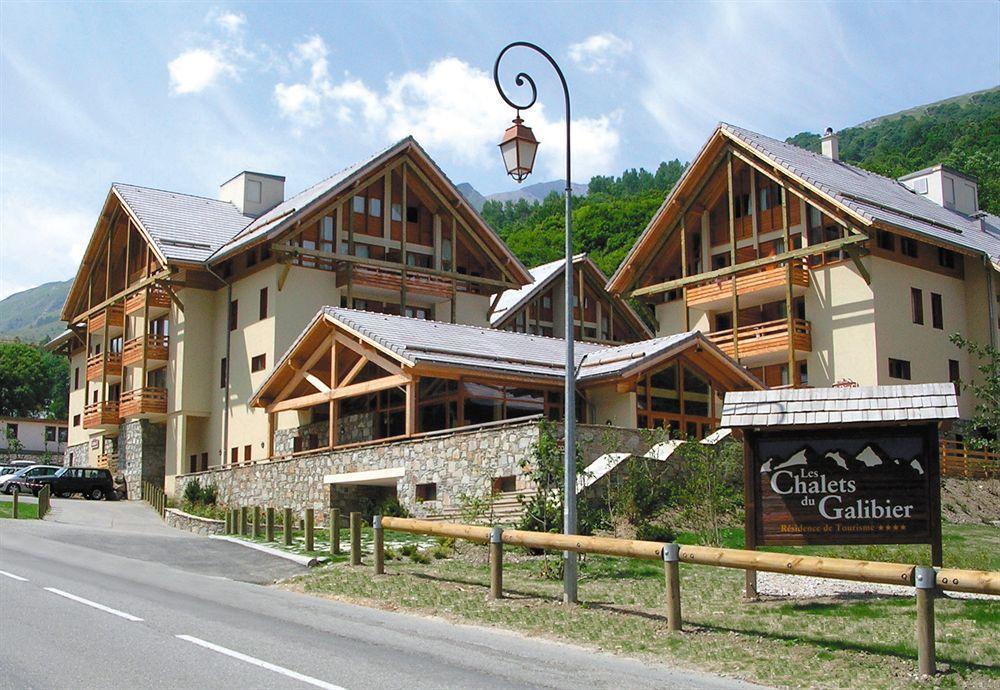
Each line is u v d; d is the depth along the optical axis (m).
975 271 42.91
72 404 59.50
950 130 122.69
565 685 10.41
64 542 23.80
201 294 45.25
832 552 19.19
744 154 42.34
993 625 13.01
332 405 31.56
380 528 18.55
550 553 20.47
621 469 23.11
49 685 9.58
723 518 23.02
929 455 14.51
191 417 45.06
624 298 47.75
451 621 14.42
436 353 28.88
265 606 15.27
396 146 43.34
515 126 15.95
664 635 13.09
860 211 37.44
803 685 10.80
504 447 24.62
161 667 10.41
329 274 42.19
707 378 32.91
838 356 39.88
